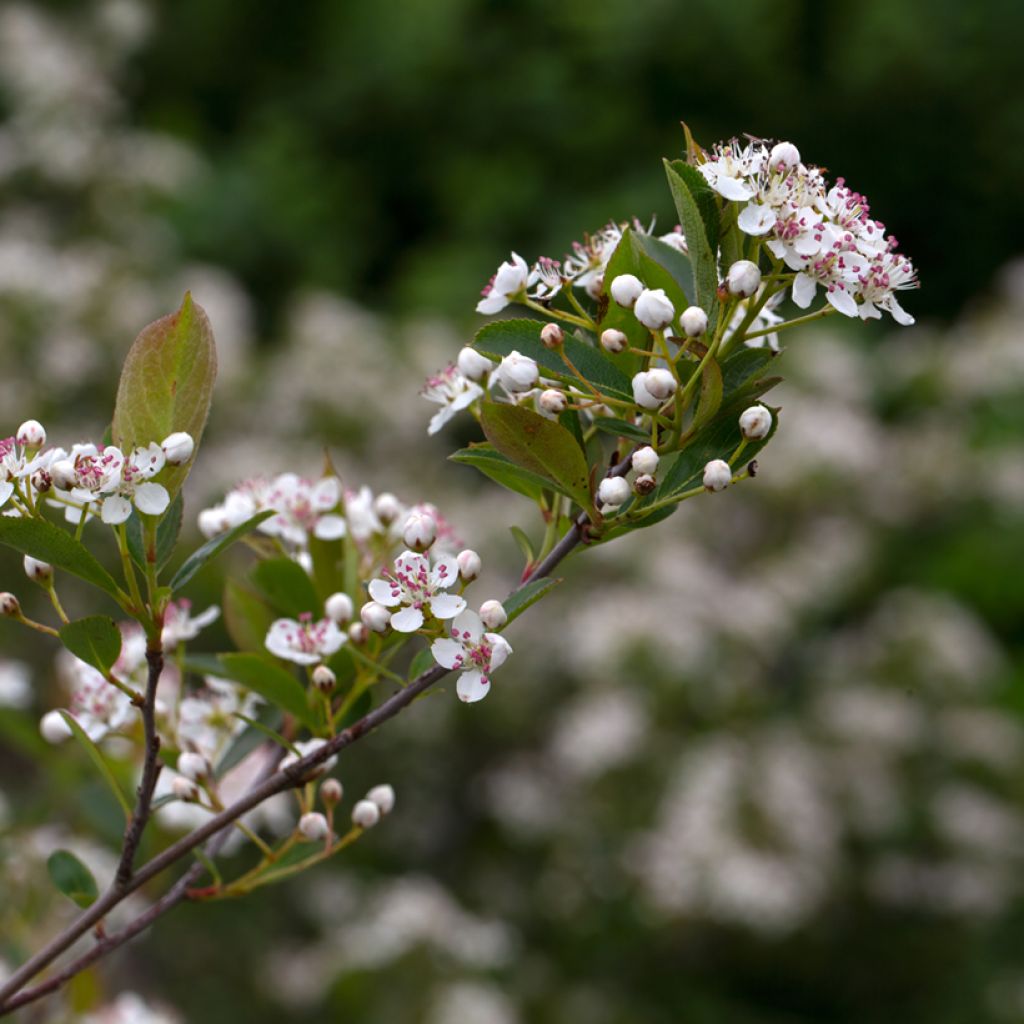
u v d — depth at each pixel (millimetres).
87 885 2295
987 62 14250
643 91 14594
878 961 8203
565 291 2098
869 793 7953
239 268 12781
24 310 8422
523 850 8602
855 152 14695
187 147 11977
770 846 7508
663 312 1879
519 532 2145
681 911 7387
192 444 1841
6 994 2025
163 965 6949
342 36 15180
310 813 2217
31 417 8242
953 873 8031
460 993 6703
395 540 2561
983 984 8016
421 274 12812
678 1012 7832
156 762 1987
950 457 9547
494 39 14594
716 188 1850
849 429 9086
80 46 10680
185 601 2535
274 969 7148
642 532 8719
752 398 1923
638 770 7820
